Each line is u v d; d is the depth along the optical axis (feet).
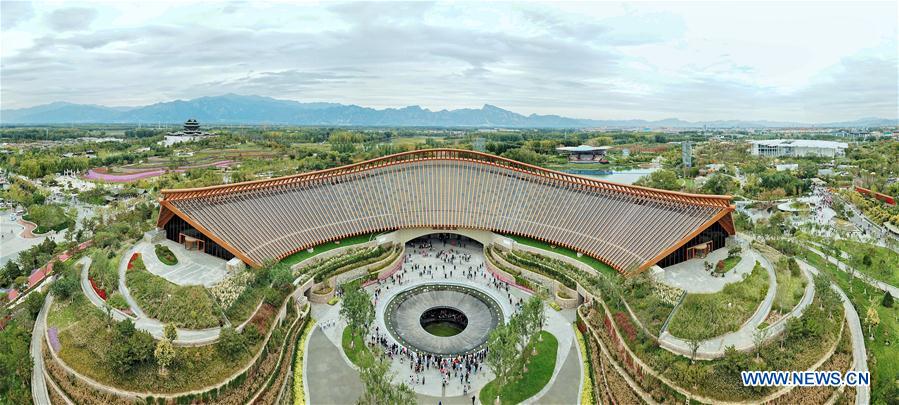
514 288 415.64
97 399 257.55
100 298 332.39
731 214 416.05
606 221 445.78
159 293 325.83
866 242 496.64
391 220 487.20
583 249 426.92
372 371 253.03
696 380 261.65
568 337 345.72
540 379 301.02
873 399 274.77
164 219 424.46
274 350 310.45
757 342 278.05
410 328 356.79
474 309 383.45
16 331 324.80
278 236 428.15
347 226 469.16
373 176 536.42
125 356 262.26
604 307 347.97
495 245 477.77
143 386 258.37
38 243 534.78
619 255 404.77
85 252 429.79
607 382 292.81
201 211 412.16
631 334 307.17
